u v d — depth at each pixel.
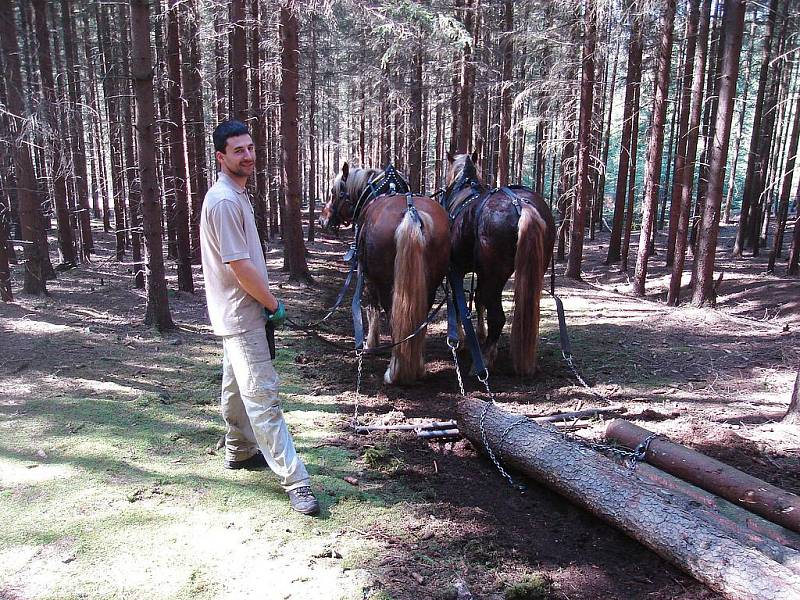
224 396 3.76
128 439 4.33
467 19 15.68
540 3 16.12
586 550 3.37
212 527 3.29
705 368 6.70
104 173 21.64
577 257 14.64
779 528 3.38
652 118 13.90
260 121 15.64
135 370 6.00
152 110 7.14
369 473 4.13
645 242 13.98
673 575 3.11
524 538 3.46
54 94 10.55
